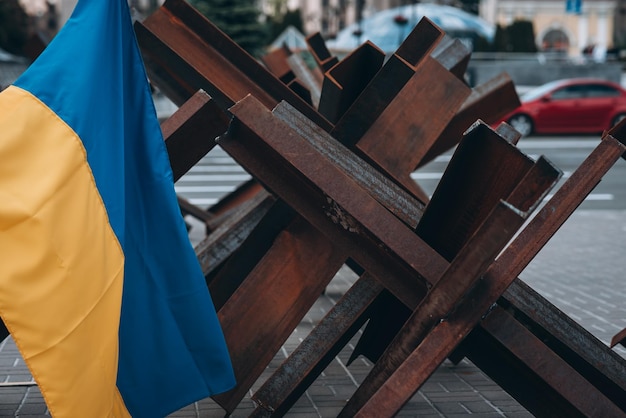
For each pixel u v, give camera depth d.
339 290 8.91
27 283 3.49
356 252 4.16
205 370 4.13
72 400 3.52
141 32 5.16
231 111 3.91
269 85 5.14
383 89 4.69
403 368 3.73
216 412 5.28
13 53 50.81
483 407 5.48
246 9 43.56
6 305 3.45
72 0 23.41
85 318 3.61
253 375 4.70
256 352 4.72
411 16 38.78
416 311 3.80
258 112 3.90
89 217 3.71
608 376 4.27
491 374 4.31
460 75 6.71
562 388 3.85
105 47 3.97
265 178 4.17
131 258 4.04
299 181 4.11
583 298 8.52
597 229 12.71
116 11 4.06
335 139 4.55
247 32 43.97
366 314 4.83
